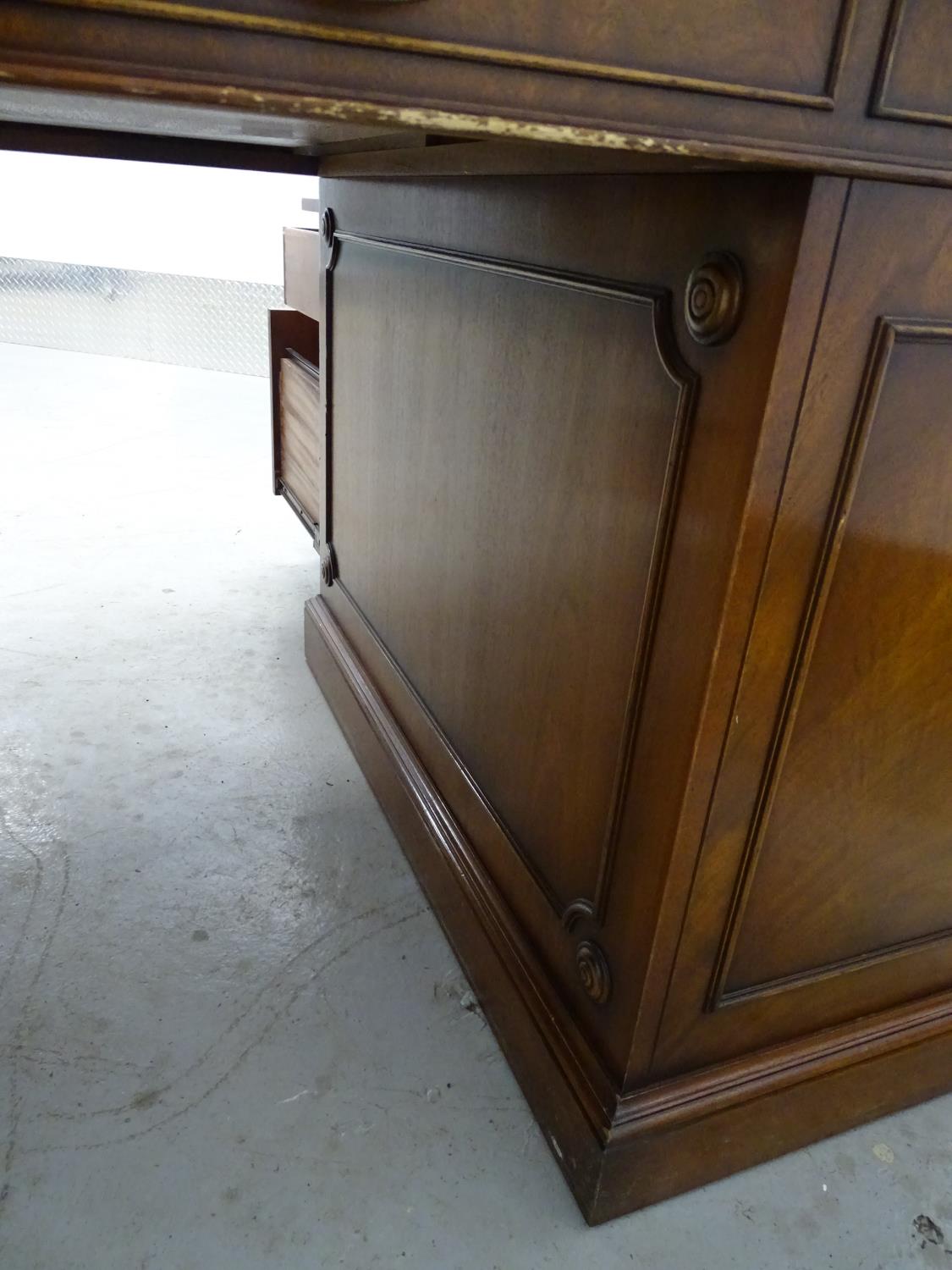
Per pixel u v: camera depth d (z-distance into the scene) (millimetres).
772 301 563
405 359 1194
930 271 592
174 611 2033
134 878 1280
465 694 1140
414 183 1098
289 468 2117
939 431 656
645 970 781
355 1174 912
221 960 1155
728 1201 917
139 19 406
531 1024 971
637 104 489
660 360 665
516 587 961
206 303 4191
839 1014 949
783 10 490
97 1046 1028
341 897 1272
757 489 604
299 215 4082
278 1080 1004
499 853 1083
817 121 519
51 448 3035
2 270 4375
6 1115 945
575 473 818
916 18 512
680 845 726
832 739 756
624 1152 841
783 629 670
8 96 586
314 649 1785
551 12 459
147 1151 918
